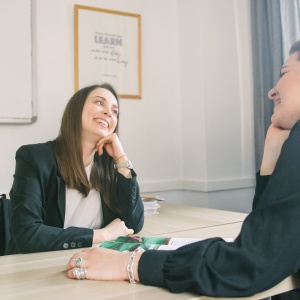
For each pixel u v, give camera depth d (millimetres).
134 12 2367
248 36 2479
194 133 2385
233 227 1235
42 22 2053
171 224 1326
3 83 1914
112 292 608
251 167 2471
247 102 2473
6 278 701
